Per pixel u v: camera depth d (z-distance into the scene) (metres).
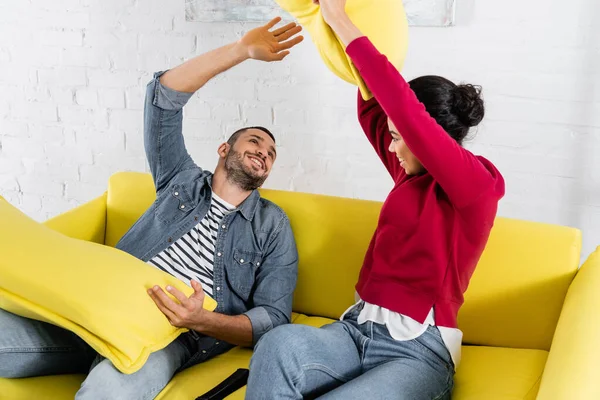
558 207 2.34
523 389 1.58
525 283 1.83
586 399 1.29
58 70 2.85
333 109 2.52
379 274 1.68
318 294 2.08
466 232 1.61
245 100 2.64
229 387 1.66
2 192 3.10
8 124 2.99
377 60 1.51
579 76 2.21
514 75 2.28
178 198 2.07
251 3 2.49
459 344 1.67
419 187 1.65
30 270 1.67
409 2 2.29
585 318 1.54
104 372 1.60
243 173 2.04
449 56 2.33
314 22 1.65
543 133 2.29
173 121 2.09
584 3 2.15
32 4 2.80
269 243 2.03
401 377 1.52
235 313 2.01
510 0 2.22
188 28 2.62
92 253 1.75
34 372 1.74
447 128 1.62
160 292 1.69
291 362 1.49
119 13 2.70
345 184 2.59
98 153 2.90
